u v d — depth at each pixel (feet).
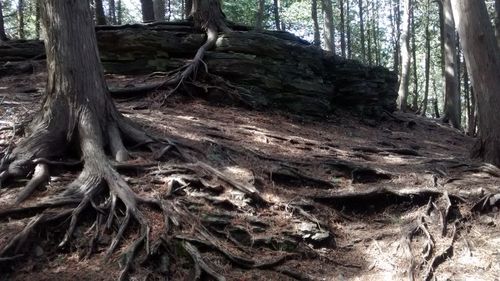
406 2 82.28
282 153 28.27
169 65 38.55
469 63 30.83
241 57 37.55
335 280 19.44
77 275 16.51
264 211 22.00
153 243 18.07
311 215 22.48
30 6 98.53
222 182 22.49
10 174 19.92
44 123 22.00
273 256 19.74
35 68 38.70
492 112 30.22
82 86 22.47
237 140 28.50
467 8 30.04
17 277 16.14
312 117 39.40
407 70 81.25
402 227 23.56
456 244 22.77
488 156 30.50
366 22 142.61
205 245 18.63
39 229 17.57
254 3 93.30
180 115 31.48
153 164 22.33
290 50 39.88
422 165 29.78
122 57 38.81
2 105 27.27
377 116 47.62
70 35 22.41
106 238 18.24
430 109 154.40
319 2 115.75
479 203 24.98
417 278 20.07
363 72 45.37
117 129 23.21
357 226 23.65
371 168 27.20
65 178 20.71
